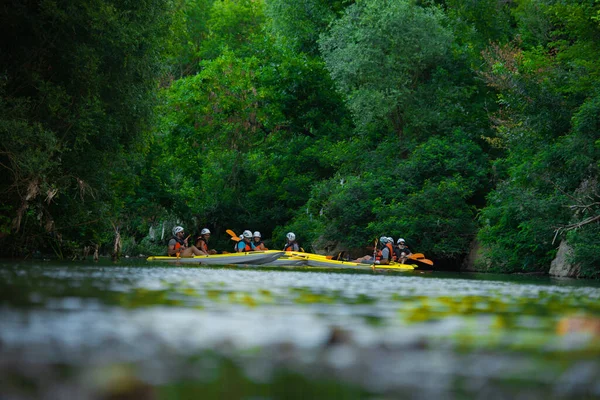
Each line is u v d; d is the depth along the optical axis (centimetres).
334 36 8444
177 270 3002
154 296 1273
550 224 5384
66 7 3844
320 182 8519
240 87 9394
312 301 1306
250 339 701
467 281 3127
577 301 1575
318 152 9012
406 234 6919
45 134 3759
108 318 854
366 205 7294
